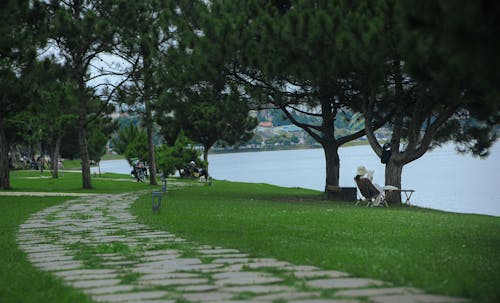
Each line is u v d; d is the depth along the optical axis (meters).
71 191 36.81
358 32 22.45
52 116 49.16
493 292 7.55
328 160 32.94
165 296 7.64
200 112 60.50
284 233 14.42
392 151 28.92
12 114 34.88
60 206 25.03
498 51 6.16
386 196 27.53
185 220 18.02
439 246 12.17
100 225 17.58
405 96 27.47
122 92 37.25
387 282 8.27
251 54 26.30
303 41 24.62
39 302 7.51
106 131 70.06
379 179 60.94
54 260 11.27
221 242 12.91
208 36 27.42
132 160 57.97
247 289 7.94
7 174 38.16
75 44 34.75
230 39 26.73
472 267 9.44
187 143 59.34
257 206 24.17
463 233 14.57
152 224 17.23
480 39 6.16
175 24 30.22
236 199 29.42
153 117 37.09
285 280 8.49
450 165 91.88
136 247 12.52
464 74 7.28
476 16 6.06
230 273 9.20
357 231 14.77
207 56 27.42
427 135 27.48
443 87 8.98
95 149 68.75
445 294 7.46
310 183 63.41
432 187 49.88
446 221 18.28
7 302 7.57
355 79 26.36
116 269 9.92
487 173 66.69
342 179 68.56
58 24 33.19
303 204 26.89
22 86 30.95
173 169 58.88
